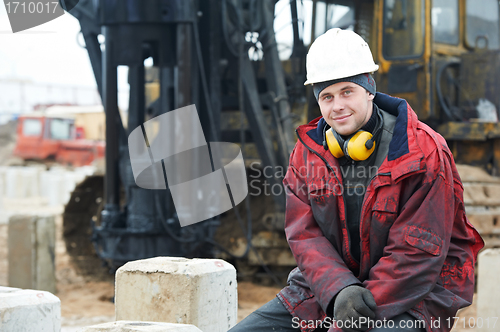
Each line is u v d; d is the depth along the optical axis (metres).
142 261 3.01
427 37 7.14
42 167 26.03
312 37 7.86
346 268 2.05
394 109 2.17
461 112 7.54
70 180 19.61
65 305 6.91
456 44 7.54
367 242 2.11
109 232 6.71
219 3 7.50
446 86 7.54
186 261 2.97
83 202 9.67
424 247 1.95
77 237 9.55
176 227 6.79
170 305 2.83
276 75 7.61
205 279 2.86
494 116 7.60
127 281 2.96
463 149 7.61
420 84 7.18
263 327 2.28
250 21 7.53
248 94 7.46
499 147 7.50
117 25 6.57
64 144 26.53
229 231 8.11
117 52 6.57
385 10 7.32
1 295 2.60
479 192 7.07
